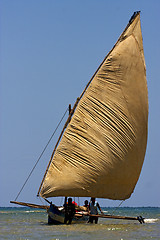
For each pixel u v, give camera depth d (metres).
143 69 44.34
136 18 44.47
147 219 72.31
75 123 42.44
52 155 42.69
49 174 41.62
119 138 42.59
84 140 41.97
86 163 41.62
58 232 36.31
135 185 45.16
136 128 43.53
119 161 42.66
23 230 39.28
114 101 42.84
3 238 32.75
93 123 42.38
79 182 41.31
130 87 43.44
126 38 44.16
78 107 42.88
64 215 42.22
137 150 43.94
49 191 41.25
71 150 41.81
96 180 41.84
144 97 44.12
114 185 43.03
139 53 44.25
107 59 43.56
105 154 42.03
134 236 34.41
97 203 43.97
